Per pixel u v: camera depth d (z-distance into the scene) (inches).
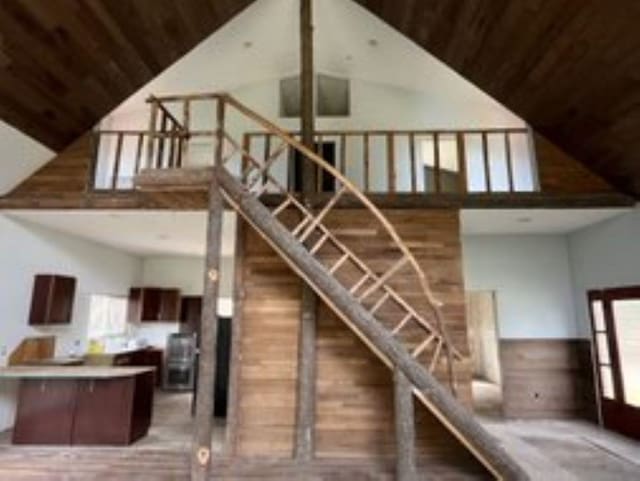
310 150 204.7
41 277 262.8
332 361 208.2
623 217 235.5
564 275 285.4
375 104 316.2
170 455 195.3
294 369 207.8
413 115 311.1
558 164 232.1
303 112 227.8
